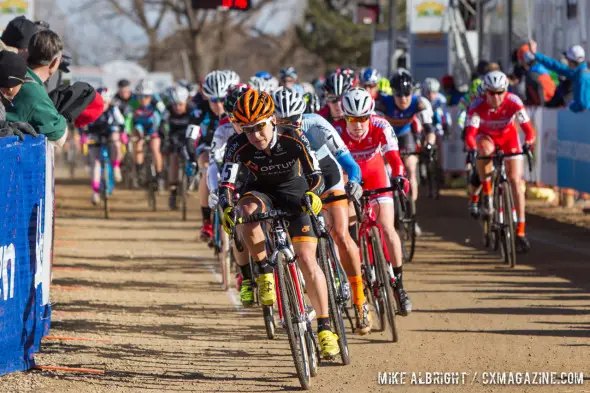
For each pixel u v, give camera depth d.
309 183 15.85
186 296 24.00
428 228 36.91
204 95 25.95
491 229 28.41
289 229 16.12
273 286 17.34
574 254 29.19
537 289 23.48
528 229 35.81
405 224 29.00
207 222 26.14
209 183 23.41
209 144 26.30
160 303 23.03
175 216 43.75
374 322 20.34
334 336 16.08
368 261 19.16
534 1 47.66
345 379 15.81
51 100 18.83
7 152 15.59
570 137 36.75
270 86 27.17
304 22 144.12
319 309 16.03
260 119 15.31
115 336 19.33
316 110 24.73
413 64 64.31
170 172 45.34
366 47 138.75
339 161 18.17
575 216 39.12
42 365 16.81
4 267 15.57
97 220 42.06
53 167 19.03
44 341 18.62
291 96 17.78
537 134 40.78
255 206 16.22
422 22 62.72
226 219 15.65
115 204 49.72
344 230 17.95
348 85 21.12
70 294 24.05
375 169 20.97
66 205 49.28
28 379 15.78
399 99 28.58
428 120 29.38
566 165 37.28
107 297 23.75
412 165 28.70
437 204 44.97
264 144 15.64
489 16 55.81
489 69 39.38
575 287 23.59
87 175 76.88
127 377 16.06
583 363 16.31
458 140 52.31
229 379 15.97
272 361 17.25
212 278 26.78
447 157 52.84
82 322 20.62
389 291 18.36
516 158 27.91
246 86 19.88
